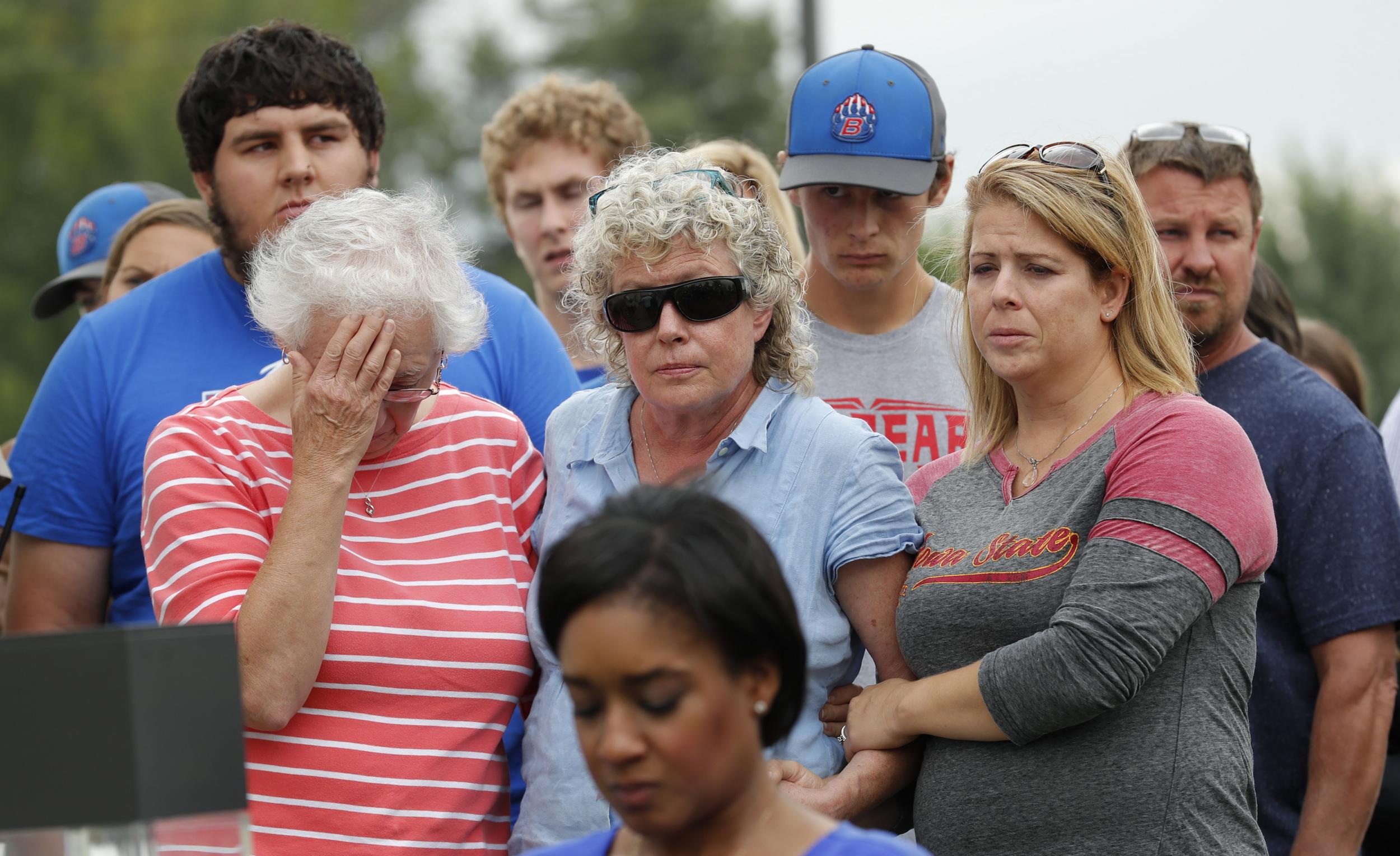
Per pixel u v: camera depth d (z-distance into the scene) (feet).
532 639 19.80
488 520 20.35
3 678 12.59
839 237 25.00
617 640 10.94
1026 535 18.37
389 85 230.68
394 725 18.86
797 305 19.97
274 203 23.41
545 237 33.14
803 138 25.17
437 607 19.21
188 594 18.26
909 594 19.01
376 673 18.76
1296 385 24.17
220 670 13.07
